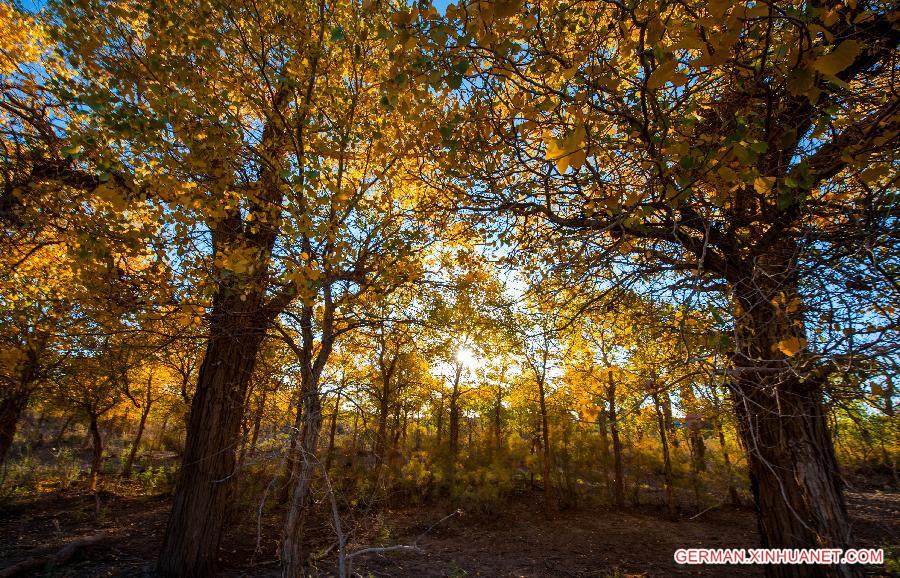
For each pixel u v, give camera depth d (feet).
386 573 21.26
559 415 34.71
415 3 4.50
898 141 5.37
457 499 34.47
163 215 10.18
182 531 16.47
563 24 6.84
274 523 28.30
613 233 8.29
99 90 8.81
